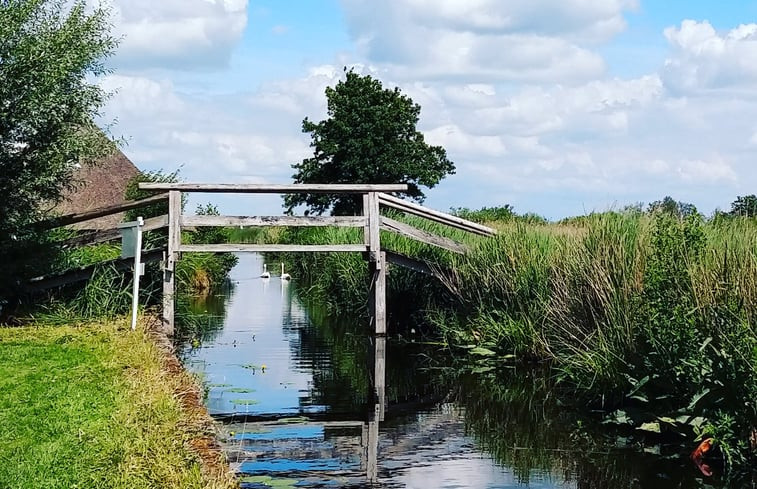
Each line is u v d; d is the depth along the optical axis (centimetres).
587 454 868
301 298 2516
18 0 1365
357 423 1016
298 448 891
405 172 5156
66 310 1456
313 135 5231
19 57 1330
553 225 1574
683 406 904
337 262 2097
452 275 1602
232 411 1064
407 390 1212
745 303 841
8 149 1377
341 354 1511
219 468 651
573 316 1206
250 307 2269
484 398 1158
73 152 1426
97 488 593
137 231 1352
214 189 1530
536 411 1071
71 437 714
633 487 758
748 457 811
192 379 997
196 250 1534
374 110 5131
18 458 660
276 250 1555
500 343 1417
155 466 613
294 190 1562
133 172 2856
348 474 793
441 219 1623
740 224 1095
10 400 845
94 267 1547
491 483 769
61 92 1401
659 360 917
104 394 868
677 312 880
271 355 1491
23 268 1477
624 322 1026
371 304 1681
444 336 1545
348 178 5259
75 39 1416
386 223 1628
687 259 938
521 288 1393
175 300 1739
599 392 1041
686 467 820
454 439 934
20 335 1257
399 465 827
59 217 1520
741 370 795
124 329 1320
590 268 1165
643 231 1143
